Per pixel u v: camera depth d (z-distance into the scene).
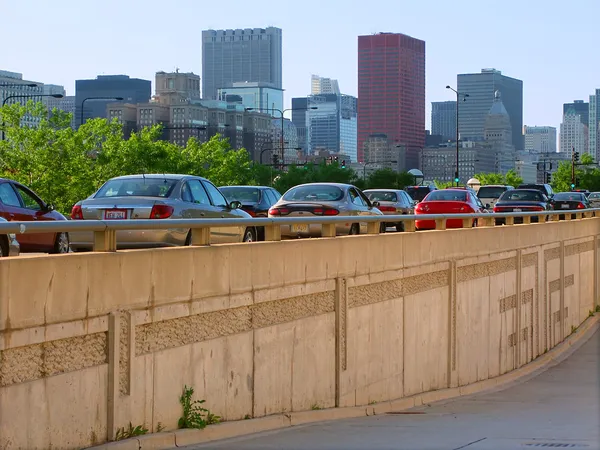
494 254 30.78
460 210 39.56
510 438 15.95
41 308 10.75
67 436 11.27
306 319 17.33
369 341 20.39
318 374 17.92
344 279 18.73
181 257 13.33
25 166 66.25
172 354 13.29
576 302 47.72
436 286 25.19
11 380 10.44
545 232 39.28
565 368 36.31
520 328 35.22
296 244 16.69
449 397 25.38
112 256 11.93
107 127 75.56
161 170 78.88
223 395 14.60
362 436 15.52
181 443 13.04
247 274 15.05
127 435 12.28
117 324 11.99
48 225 10.83
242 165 117.38
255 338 15.52
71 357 11.37
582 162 197.00
